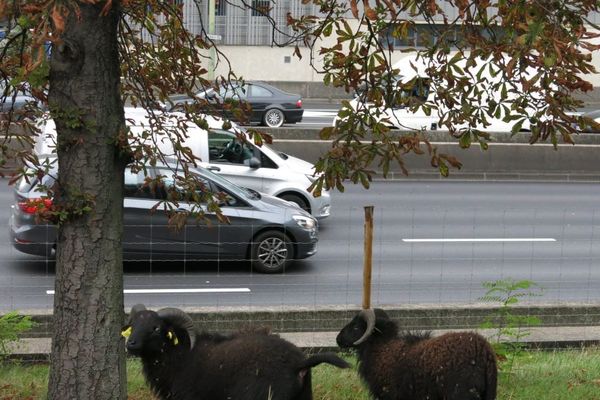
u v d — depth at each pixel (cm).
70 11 1454
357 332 1970
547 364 2334
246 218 3594
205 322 2578
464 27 1524
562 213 5181
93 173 1638
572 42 1335
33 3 1286
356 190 5703
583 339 2592
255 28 12612
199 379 1755
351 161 1716
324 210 4647
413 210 4569
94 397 1675
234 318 2595
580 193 5925
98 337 1669
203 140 4522
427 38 1614
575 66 1423
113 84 1639
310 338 2505
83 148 1631
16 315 2336
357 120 1703
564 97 1511
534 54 1400
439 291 3412
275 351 1730
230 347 1753
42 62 1302
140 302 3150
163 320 1773
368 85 1711
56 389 1684
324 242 4234
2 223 4300
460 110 1639
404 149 1675
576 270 3850
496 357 2002
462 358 1791
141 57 1970
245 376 1706
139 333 1738
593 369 2311
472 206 5322
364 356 1962
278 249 3631
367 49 1639
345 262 3850
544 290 3469
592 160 6544
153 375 1798
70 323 1667
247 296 3275
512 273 3759
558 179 6500
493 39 1501
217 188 3622
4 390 2041
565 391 2111
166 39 1973
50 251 3431
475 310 2695
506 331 2303
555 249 4259
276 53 12656
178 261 3647
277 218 3625
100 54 1614
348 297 3297
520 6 1352
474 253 4122
